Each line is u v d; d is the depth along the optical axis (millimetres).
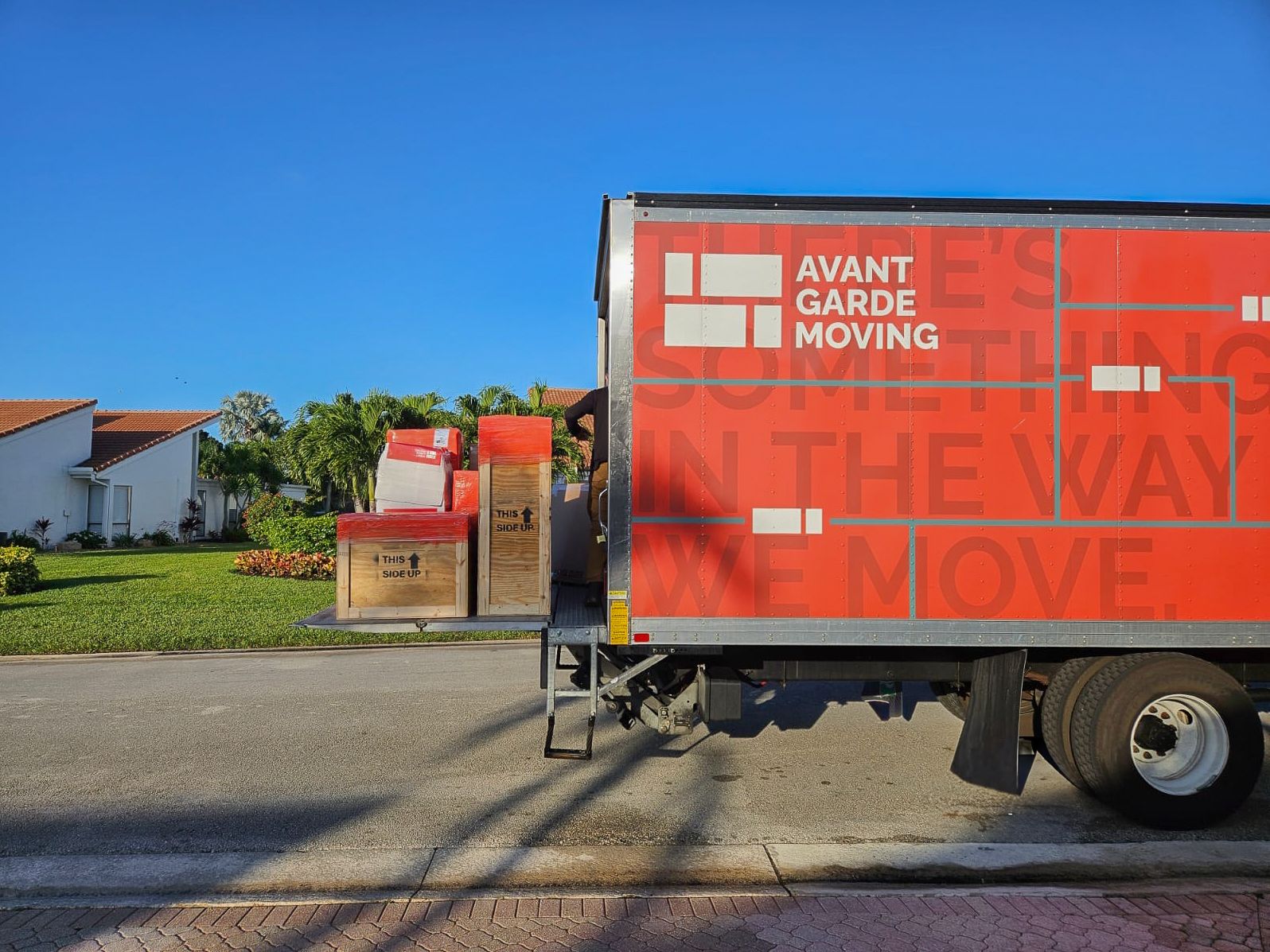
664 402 5105
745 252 5137
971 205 5129
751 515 5086
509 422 5562
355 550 5484
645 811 5262
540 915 3904
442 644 11703
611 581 5082
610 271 5137
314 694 8555
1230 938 3666
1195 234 5156
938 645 5055
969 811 5281
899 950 3559
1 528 27047
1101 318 5121
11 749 6637
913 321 5117
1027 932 3719
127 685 9055
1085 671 5309
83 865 4508
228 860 4562
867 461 5105
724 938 3676
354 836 4879
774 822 5094
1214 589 5086
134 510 32719
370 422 26219
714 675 5566
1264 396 5152
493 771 6066
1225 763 4980
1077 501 5082
